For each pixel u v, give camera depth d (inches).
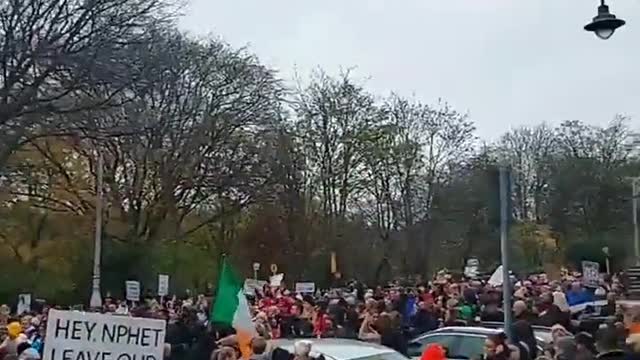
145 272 1875.0
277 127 1978.3
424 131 2287.2
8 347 645.3
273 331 807.1
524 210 2783.0
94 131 1435.8
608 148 2790.4
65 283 1892.2
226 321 491.2
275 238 2194.9
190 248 2020.2
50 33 1328.7
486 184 547.8
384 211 2288.4
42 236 1936.5
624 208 2741.1
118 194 1899.6
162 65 1471.5
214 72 1886.1
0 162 1353.3
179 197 1914.4
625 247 2659.9
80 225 1946.4
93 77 1338.6
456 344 647.8
